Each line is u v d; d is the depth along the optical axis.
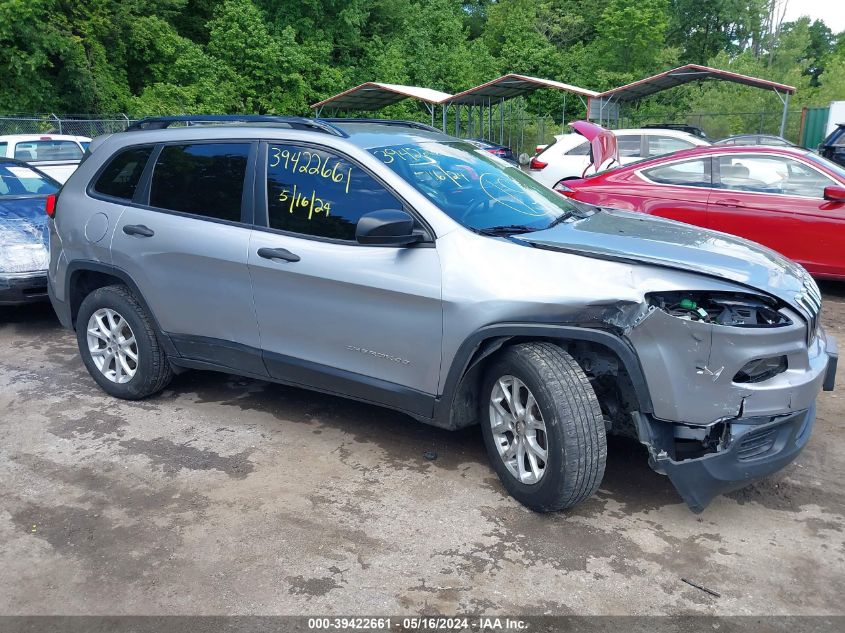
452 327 3.41
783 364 3.15
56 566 3.03
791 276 3.39
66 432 4.32
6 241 6.32
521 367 3.26
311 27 32.44
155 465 3.90
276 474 3.79
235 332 4.21
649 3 43.00
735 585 2.89
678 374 3.02
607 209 4.60
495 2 55.97
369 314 3.66
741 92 34.06
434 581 2.91
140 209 4.49
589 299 3.08
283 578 2.94
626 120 30.61
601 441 3.16
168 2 28.73
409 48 36.06
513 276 3.29
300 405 4.71
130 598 2.82
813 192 7.12
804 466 3.87
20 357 5.78
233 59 29.05
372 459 3.96
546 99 39.59
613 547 3.14
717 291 3.07
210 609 2.75
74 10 25.09
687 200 7.55
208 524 3.32
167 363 4.65
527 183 4.33
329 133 3.95
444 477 3.76
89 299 4.75
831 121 25.09
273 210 4.00
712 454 3.09
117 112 25.81
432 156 4.04
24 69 23.08
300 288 3.86
